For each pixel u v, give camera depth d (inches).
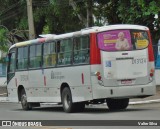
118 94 887.1
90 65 886.4
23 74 1128.2
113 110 966.4
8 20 1990.7
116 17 1381.6
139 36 909.2
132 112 888.3
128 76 893.2
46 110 1090.7
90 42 887.7
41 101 1058.7
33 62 1084.5
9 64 1197.7
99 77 879.7
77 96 926.4
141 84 901.2
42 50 1044.5
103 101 947.3
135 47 902.4
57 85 989.8
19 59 1149.7
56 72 991.0
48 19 1884.8
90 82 888.3
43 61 1041.5
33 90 1087.6
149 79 908.6
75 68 927.7
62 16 1856.5
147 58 909.8
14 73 1171.9
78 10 1519.4
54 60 999.6
